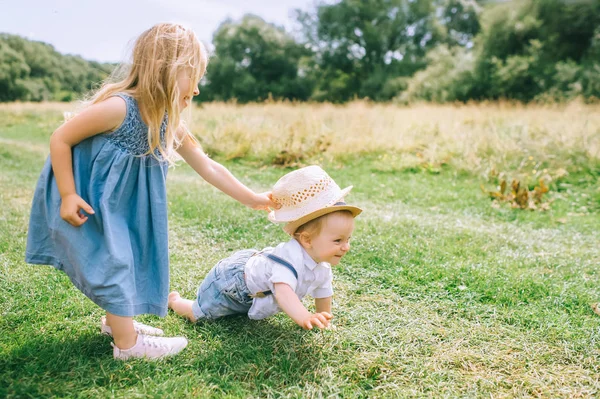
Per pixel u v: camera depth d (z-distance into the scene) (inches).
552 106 720.3
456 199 256.7
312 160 355.9
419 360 91.4
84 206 80.4
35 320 102.3
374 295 122.4
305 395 80.0
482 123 485.4
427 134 415.5
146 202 88.7
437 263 145.6
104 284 82.0
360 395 81.3
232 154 378.9
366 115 522.9
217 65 1788.9
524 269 143.6
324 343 96.3
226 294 100.1
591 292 126.7
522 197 241.6
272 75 1846.7
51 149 80.6
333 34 1856.5
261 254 99.7
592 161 313.0
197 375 83.0
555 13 1168.8
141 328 95.8
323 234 91.6
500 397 81.7
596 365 92.0
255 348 92.7
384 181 301.0
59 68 1724.9
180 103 89.0
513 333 103.4
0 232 160.1
